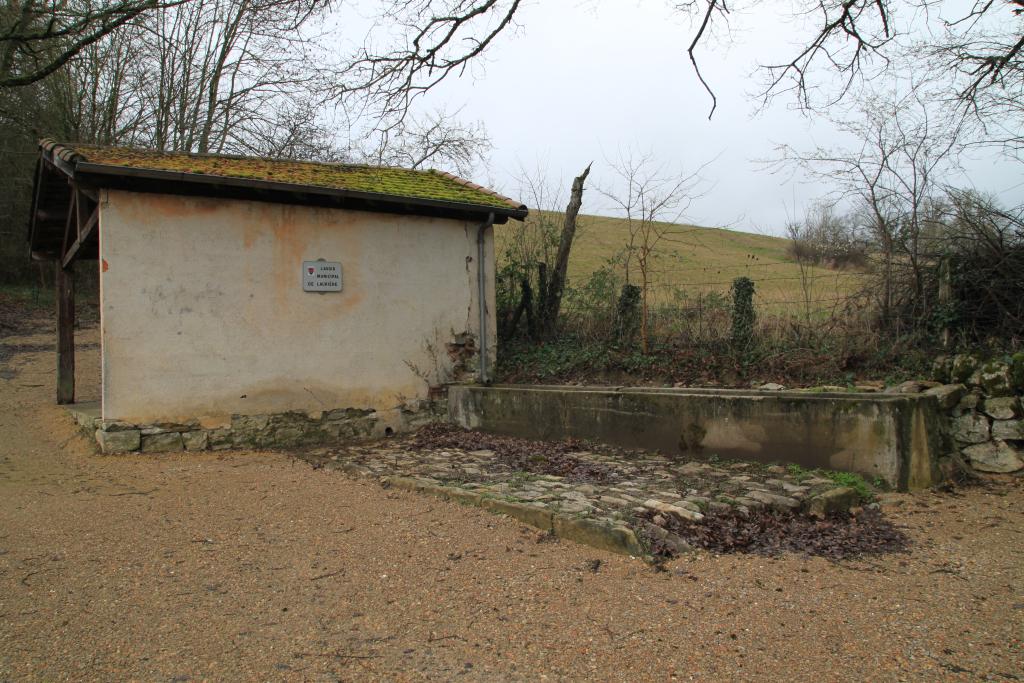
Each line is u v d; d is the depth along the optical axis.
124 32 17.92
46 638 3.43
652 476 6.48
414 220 9.78
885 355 7.98
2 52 13.57
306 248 8.93
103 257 7.66
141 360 7.89
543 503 5.39
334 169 10.31
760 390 7.71
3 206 21.25
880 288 8.41
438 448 8.39
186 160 8.87
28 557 4.50
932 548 4.84
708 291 9.70
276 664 3.22
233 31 18.77
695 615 3.78
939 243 8.10
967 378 7.01
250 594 4.02
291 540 4.92
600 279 10.66
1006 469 6.60
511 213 10.20
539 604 3.92
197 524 5.25
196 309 8.20
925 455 6.27
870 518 5.48
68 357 11.55
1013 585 4.18
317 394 9.00
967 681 3.06
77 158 7.29
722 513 5.25
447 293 10.08
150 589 4.06
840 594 4.06
